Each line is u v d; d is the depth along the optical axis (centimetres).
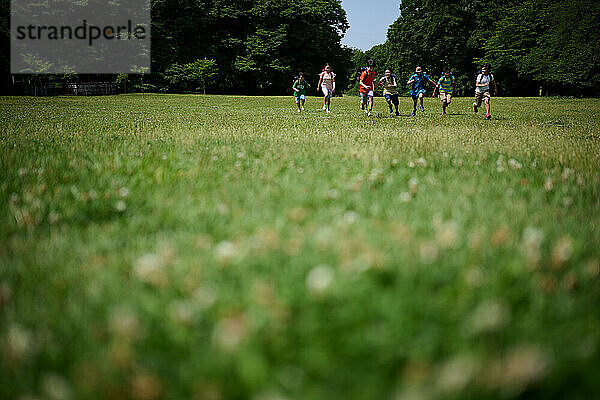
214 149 634
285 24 6041
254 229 281
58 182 414
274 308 170
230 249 234
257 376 134
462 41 5419
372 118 1502
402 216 297
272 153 596
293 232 267
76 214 316
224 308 176
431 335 154
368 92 1655
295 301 182
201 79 5541
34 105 2439
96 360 146
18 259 233
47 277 212
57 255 239
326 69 1873
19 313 176
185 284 198
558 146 723
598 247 245
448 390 122
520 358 128
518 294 185
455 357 141
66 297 192
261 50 5972
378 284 194
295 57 6334
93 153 583
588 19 4288
